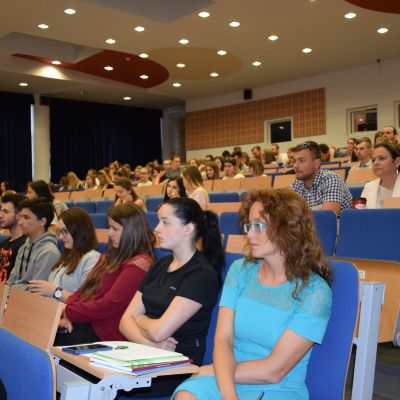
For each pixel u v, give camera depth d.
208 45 9.09
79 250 2.66
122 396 1.71
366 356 1.53
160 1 7.84
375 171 3.17
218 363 1.46
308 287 1.45
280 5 7.31
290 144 12.06
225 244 2.83
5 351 1.06
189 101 14.07
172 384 1.74
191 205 1.89
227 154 9.70
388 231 2.49
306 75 11.46
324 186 3.38
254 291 1.55
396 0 7.22
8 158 12.66
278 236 1.47
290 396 1.43
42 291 2.42
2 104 12.57
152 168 9.22
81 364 1.38
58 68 11.14
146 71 11.08
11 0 7.02
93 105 14.14
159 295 1.85
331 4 7.30
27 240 3.10
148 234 2.29
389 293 2.31
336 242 2.74
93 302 2.19
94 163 14.14
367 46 9.35
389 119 10.36
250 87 12.57
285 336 1.42
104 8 7.32
